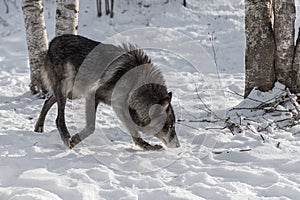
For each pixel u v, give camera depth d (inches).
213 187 181.6
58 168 206.8
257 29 293.7
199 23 729.0
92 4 826.8
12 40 701.9
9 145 241.9
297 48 290.0
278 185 180.7
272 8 303.1
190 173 197.5
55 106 340.8
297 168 201.8
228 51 596.7
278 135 250.1
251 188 183.6
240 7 775.7
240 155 221.6
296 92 293.1
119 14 789.2
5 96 382.3
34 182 185.2
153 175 201.3
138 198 175.3
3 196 171.6
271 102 285.0
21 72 513.0
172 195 174.4
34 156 223.3
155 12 783.1
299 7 701.3
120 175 198.5
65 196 174.7
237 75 470.9
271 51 293.3
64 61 260.7
